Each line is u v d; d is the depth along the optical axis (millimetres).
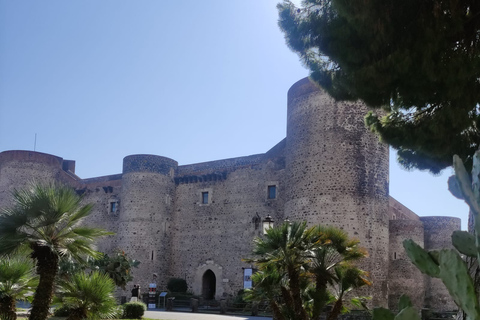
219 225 38625
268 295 13562
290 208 29266
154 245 39438
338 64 12562
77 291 10961
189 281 39219
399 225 35156
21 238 10961
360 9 10102
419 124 13047
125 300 33125
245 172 38156
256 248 14141
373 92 11852
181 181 41844
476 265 7441
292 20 13148
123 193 40875
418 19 10438
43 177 46625
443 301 37188
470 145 12617
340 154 27766
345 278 13953
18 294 12203
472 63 10078
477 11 10344
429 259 4500
